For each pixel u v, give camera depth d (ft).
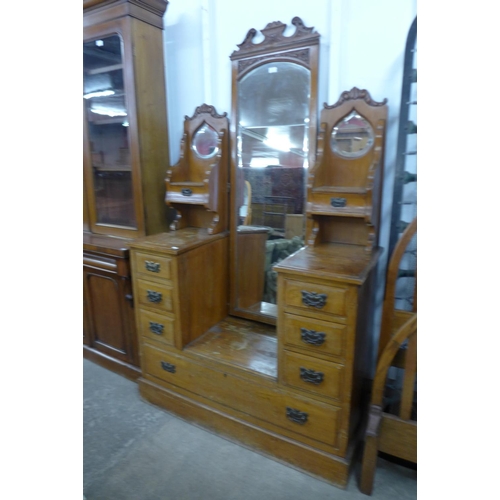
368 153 4.61
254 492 4.20
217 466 4.58
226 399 4.93
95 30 5.68
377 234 4.73
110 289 6.29
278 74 5.14
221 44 5.83
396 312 4.43
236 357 4.91
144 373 5.78
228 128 5.67
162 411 5.63
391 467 4.54
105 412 5.62
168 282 4.98
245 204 5.70
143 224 6.07
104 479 4.40
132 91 5.56
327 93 5.02
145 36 5.59
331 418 4.13
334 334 3.86
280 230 5.46
